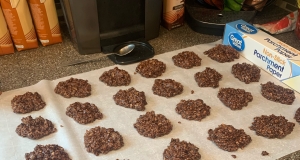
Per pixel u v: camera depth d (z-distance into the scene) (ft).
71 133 1.11
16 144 1.06
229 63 1.50
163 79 1.38
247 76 1.37
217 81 1.36
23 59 1.46
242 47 1.51
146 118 1.16
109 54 1.48
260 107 1.25
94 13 1.38
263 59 1.42
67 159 1.01
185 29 1.74
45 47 1.55
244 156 1.04
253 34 1.48
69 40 1.61
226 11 1.72
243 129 1.15
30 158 1.00
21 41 1.47
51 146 1.04
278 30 1.66
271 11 1.90
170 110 1.23
